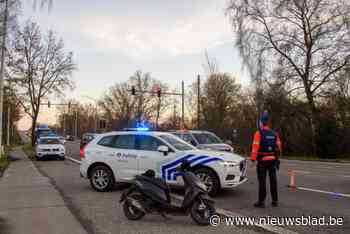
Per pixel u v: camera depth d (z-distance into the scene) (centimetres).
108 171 1143
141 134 1134
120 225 730
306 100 3475
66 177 1538
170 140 1113
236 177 1034
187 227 711
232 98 6153
